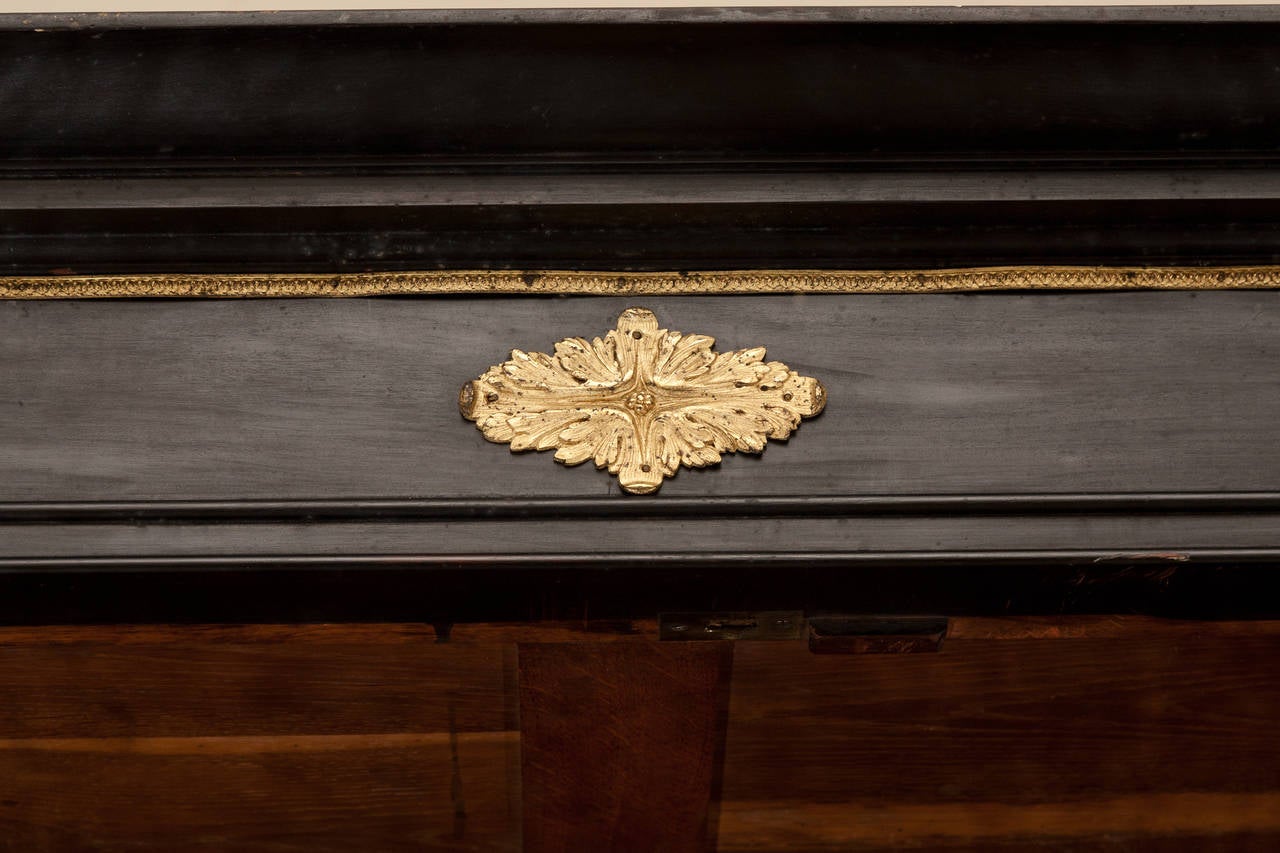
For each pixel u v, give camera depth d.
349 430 0.77
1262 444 0.77
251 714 1.10
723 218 0.77
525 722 0.98
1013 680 1.10
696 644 0.95
